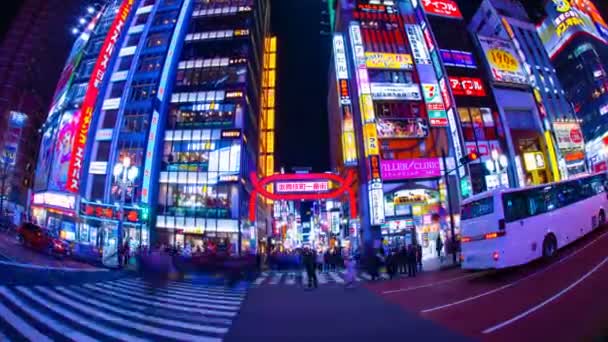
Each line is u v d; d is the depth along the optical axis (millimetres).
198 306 10078
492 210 13055
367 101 38094
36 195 43344
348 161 38000
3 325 5805
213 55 45688
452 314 8281
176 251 27078
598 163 71438
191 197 38938
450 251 29141
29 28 69875
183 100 42875
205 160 39938
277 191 33250
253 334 6816
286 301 11375
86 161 39000
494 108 41438
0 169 55375
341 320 8188
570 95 79500
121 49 45719
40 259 17297
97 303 9156
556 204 14586
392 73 41031
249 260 20266
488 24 57312
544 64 52719
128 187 37094
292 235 81625
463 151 36594
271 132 65438
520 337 5887
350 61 41375
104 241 35188
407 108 39125
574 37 77812
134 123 40250
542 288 9828
